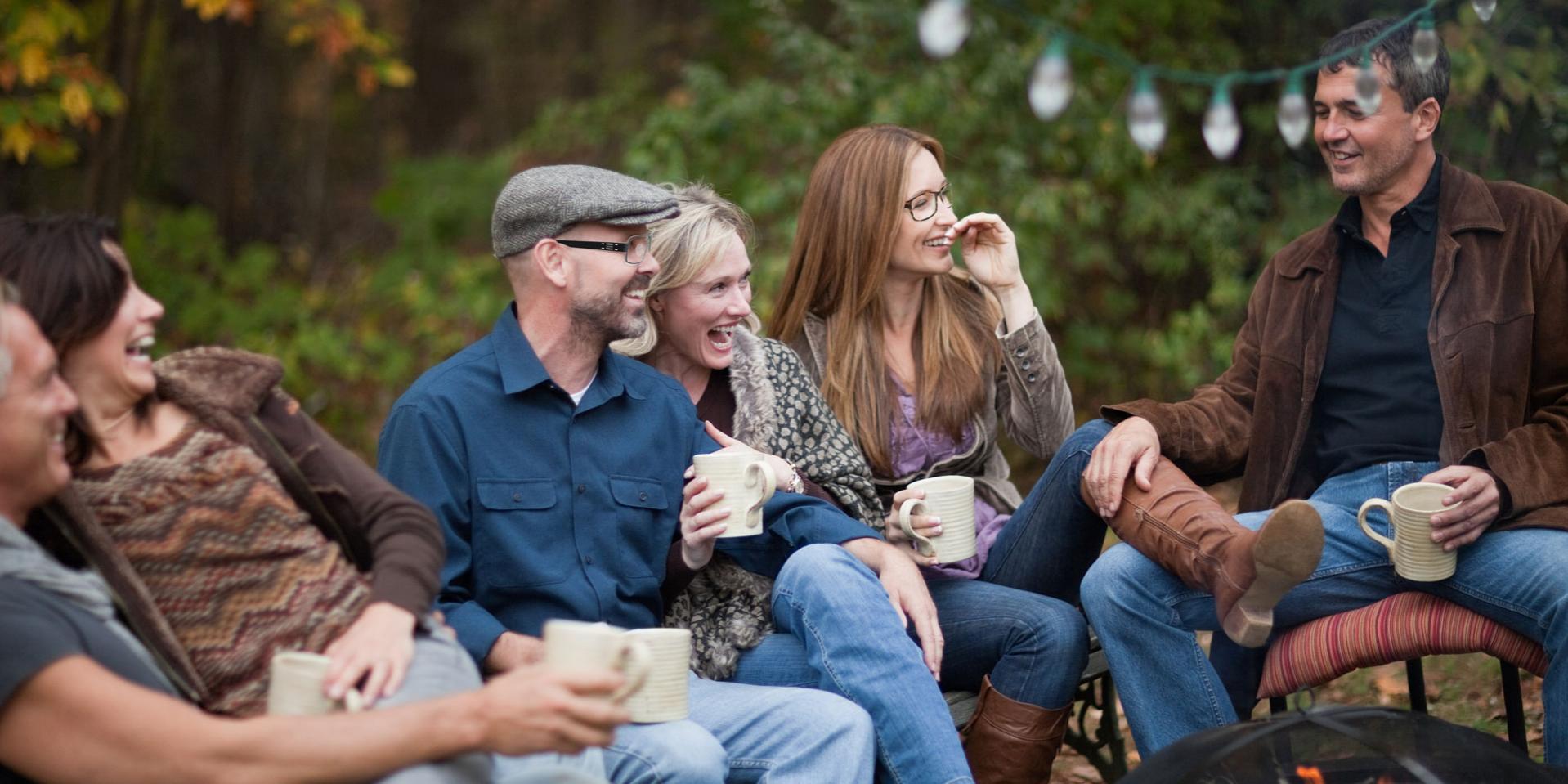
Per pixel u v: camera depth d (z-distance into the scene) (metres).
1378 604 3.08
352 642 2.10
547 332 2.80
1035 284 7.62
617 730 2.46
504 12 13.20
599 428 2.83
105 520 2.11
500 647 2.59
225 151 12.29
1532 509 2.90
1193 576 2.88
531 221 2.75
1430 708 4.04
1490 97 5.64
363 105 13.10
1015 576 3.29
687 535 2.82
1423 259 3.21
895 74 7.86
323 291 10.84
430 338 9.48
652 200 2.76
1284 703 3.18
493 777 2.12
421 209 11.02
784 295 3.54
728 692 2.73
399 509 2.29
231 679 2.13
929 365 3.43
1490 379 3.08
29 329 1.92
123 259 2.14
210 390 2.23
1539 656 2.90
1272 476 3.34
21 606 1.86
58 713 1.84
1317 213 7.70
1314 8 7.58
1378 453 3.22
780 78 9.30
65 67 7.38
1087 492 3.14
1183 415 3.26
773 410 3.15
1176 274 8.09
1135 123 2.81
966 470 3.47
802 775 2.58
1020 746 2.98
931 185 3.37
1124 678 3.02
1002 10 7.92
